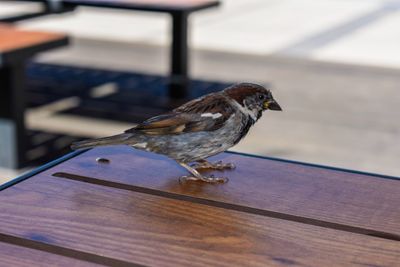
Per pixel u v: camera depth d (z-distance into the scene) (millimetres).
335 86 10180
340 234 2287
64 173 2760
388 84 10336
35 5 17672
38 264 2055
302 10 17312
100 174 2766
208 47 12852
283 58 12031
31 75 10680
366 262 2109
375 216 2439
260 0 19109
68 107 8984
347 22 15680
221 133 2689
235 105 2711
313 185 2713
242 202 2543
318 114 8734
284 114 8719
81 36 13906
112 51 12609
